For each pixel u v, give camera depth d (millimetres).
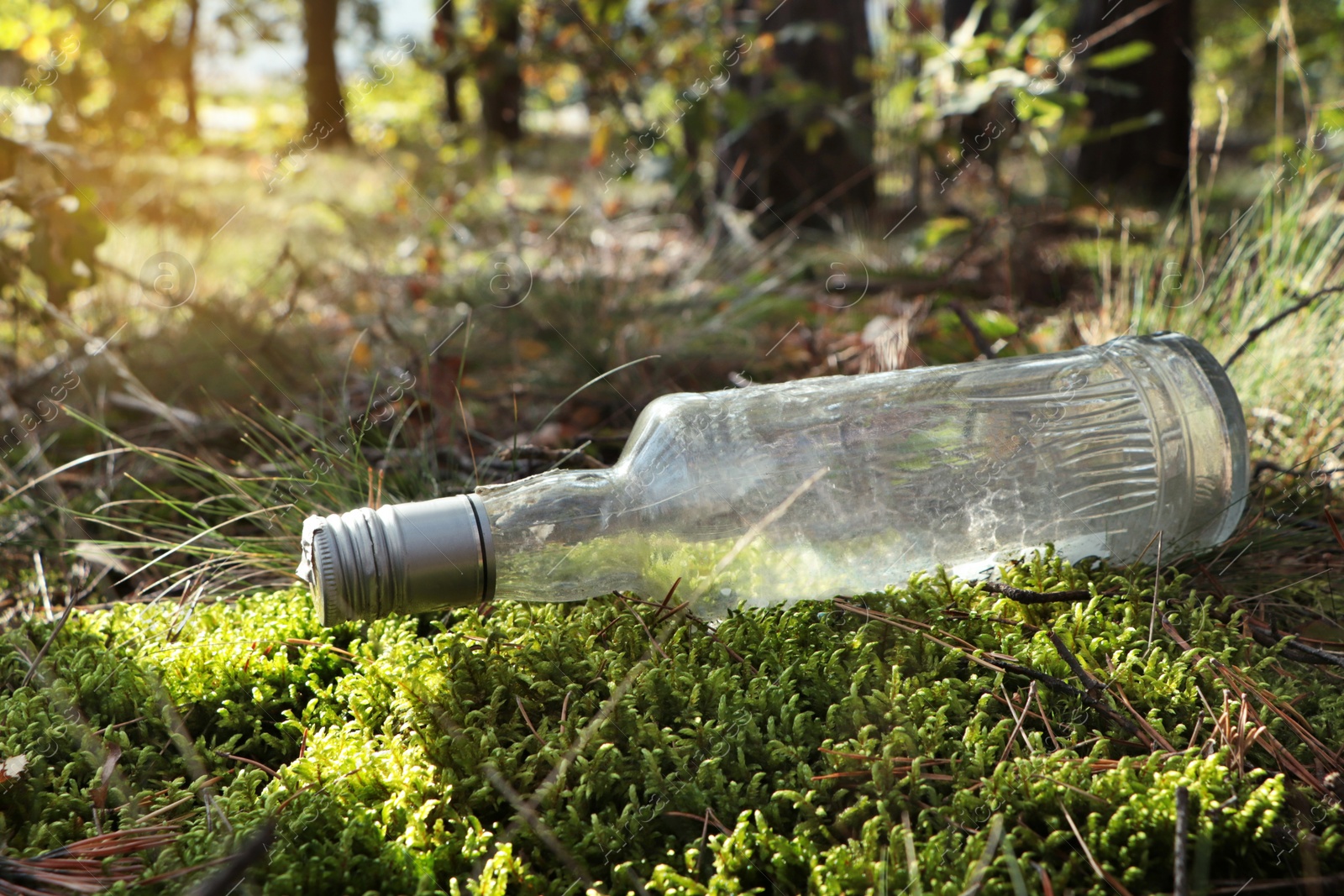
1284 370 711
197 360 978
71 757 500
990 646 521
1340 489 652
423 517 500
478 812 478
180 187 2148
